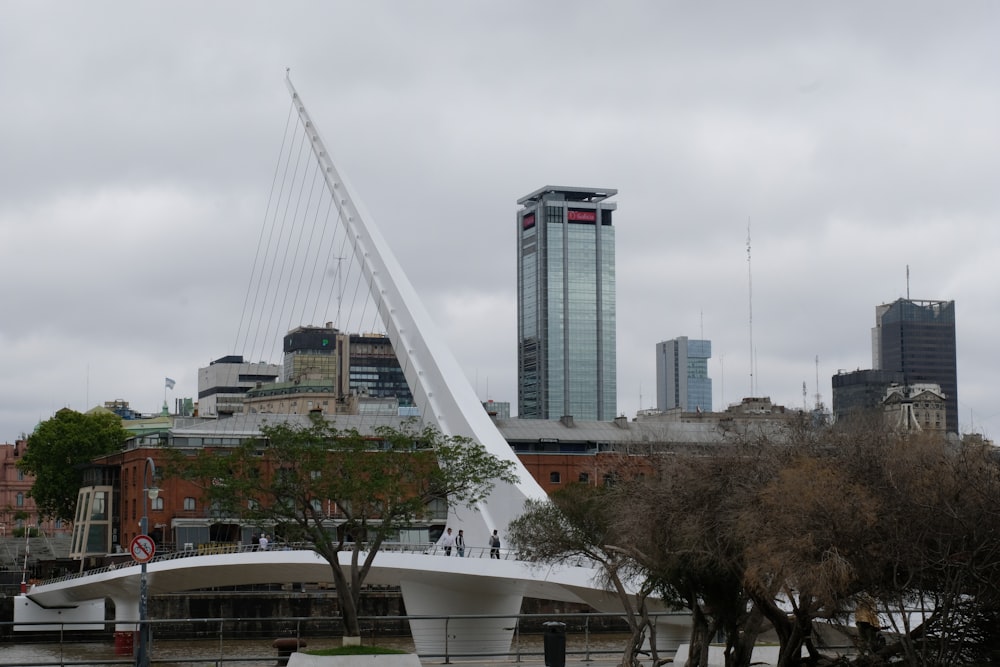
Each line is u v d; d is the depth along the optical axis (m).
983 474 26.89
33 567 111.50
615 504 34.56
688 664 31.69
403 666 33.00
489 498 70.94
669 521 30.03
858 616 31.09
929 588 27.77
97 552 115.06
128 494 112.25
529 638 74.50
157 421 194.00
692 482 30.14
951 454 28.33
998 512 26.00
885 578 26.95
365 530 39.47
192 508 104.94
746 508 27.84
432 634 63.28
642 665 38.09
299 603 83.69
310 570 67.50
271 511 38.81
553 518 38.72
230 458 39.41
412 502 39.00
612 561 38.50
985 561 26.08
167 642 79.00
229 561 68.81
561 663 35.22
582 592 53.97
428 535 98.50
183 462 40.94
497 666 35.62
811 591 25.69
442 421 79.88
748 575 26.67
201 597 82.75
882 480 27.16
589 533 38.09
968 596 29.55
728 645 31.34
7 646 81.94
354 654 33.09
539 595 63.06
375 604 85.38
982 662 27.36
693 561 29.91
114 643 83.75
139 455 109.00
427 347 82.94
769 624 35.78
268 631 82.56
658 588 34.75
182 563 71.44
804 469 26.89
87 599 88.56
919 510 26.16
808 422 32.09
